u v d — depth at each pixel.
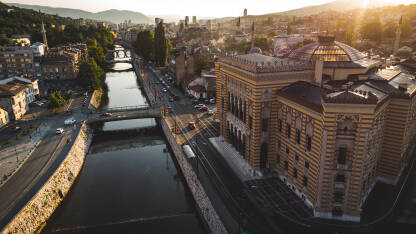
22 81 143.25
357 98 50.84
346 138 53.53
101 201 77.44
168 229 66.69
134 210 73.38
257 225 57.16
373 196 63.62
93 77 167.00
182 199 77.88
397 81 71.44
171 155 104.44
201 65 185.50
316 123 57.12
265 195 66.88
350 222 56.59
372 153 59.97
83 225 68.44
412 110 66.50
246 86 73.56
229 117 88.75
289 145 67.38
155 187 83.81
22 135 105.12
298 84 70.19
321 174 56.03
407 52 112.88
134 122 138.75
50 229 67.69
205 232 65.31
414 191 64.75
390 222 56.09
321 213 58.28
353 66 69.88
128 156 103.75
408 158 76.75
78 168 92.19
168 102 147.50
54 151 91.75
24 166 82.75
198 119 120.19
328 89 60.72
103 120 121.75
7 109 120.31
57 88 179.75
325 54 72.56
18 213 61.72
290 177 68.62
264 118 71.25
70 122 114.69
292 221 57.94
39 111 134.62
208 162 83.06
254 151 72.88
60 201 76.12
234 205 63.44
